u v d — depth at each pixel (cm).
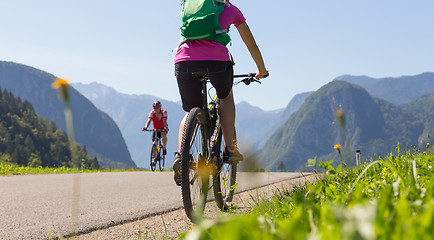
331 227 79
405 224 83
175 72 396
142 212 476
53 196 629
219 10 374
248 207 372
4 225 405
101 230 381
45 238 349
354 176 338
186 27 373
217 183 416
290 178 784
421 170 247
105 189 741
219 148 418
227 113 421
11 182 875
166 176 1098
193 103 399
